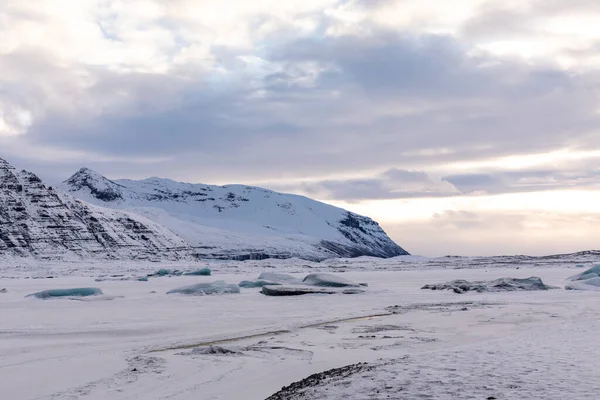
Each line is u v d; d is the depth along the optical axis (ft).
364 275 344.08
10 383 51.93
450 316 106.11
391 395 40.06
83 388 49.78
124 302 143.95
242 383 51.11
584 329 73.05
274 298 156.97
